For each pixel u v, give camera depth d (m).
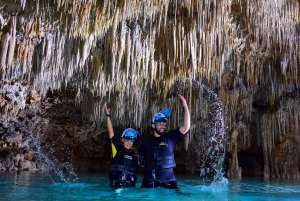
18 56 4.61
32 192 3.92
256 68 7.71
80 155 10.32
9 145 8.55
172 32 5.13
